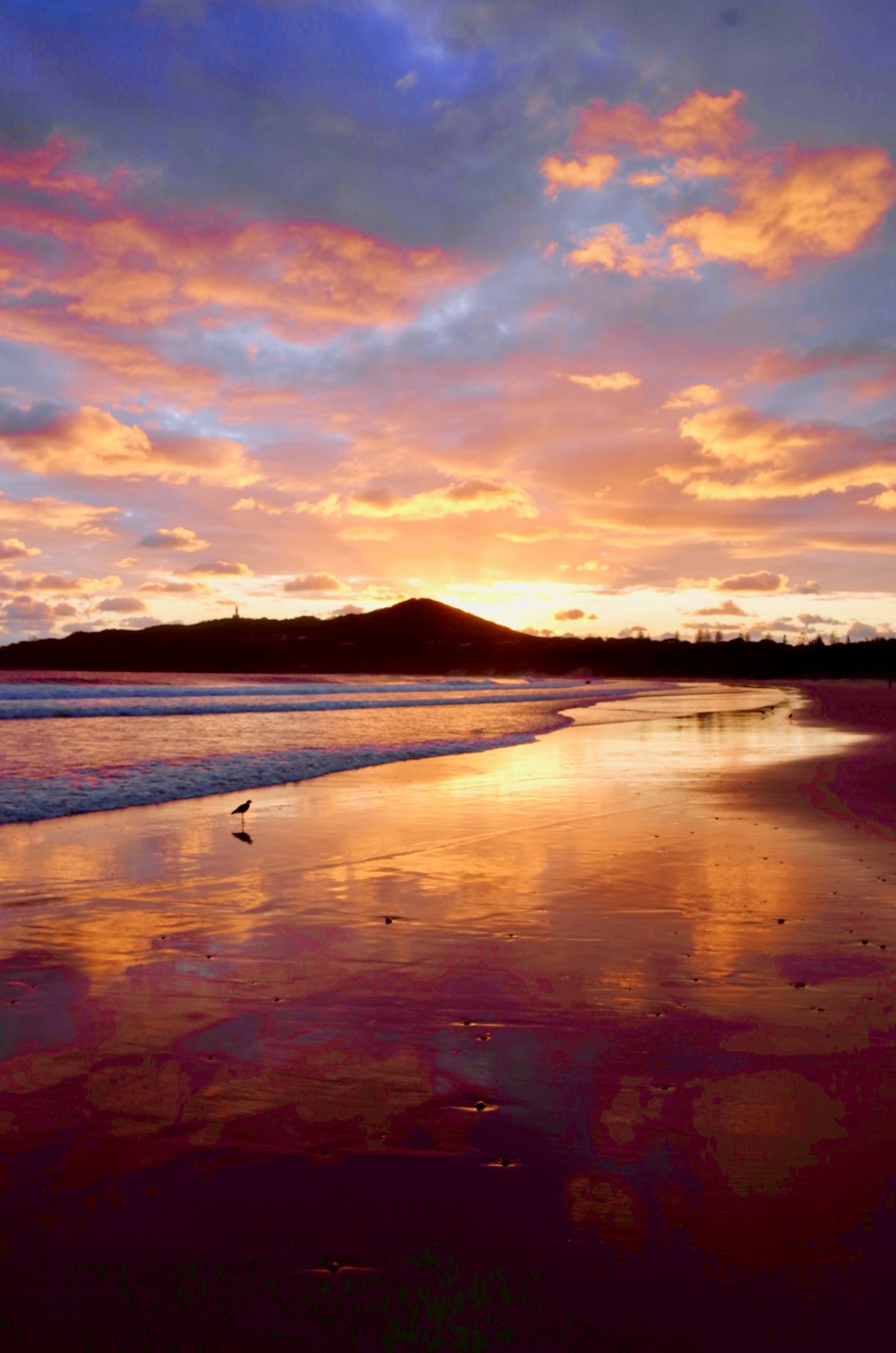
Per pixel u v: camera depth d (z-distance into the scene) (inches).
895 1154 116.9
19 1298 88.7
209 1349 82.8
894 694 2684.5
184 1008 172.6
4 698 1731.1
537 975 191.9
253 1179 111.1
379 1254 96.3
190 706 1553.9
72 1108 129.5
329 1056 149.5
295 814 417.1
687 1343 83.2
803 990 181.2
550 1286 91.2
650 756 727.1
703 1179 110.8
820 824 382.0
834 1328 85.1
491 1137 121.8
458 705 1834.4
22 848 331.0
